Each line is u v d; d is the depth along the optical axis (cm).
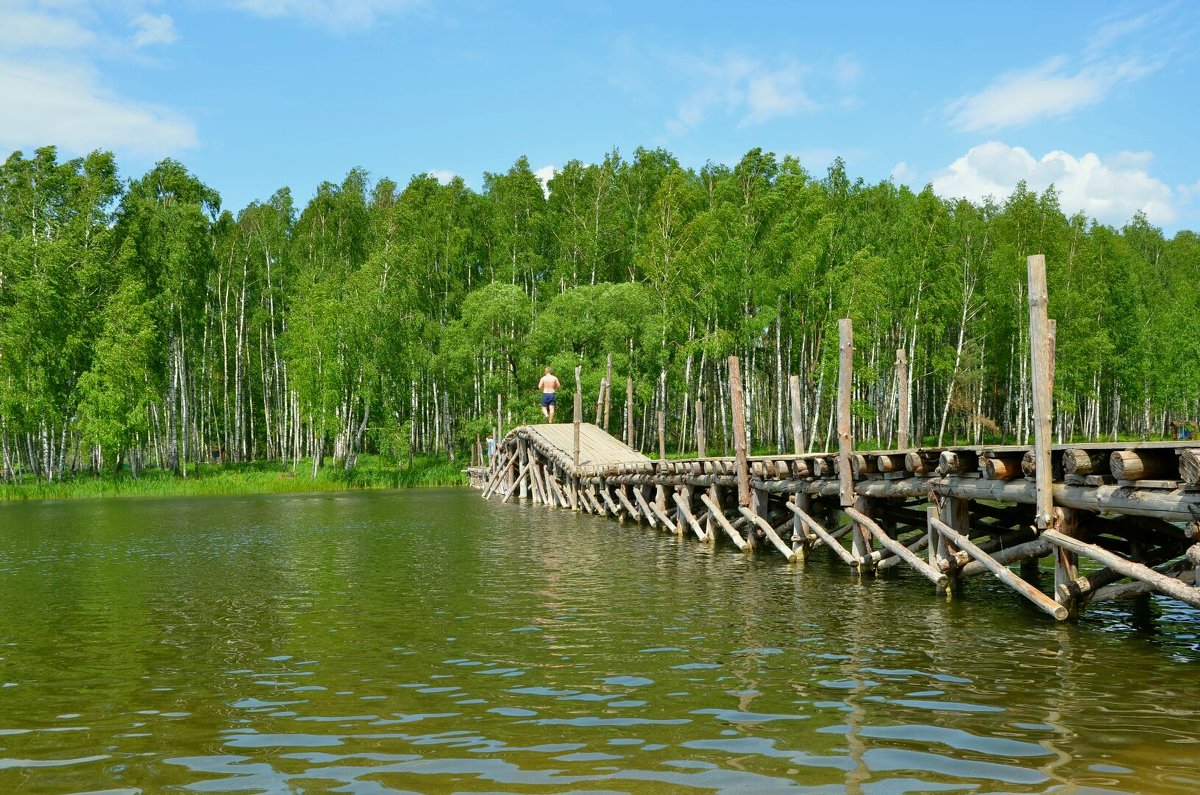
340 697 740
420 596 1291
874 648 901
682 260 4944
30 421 4734
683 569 1560
